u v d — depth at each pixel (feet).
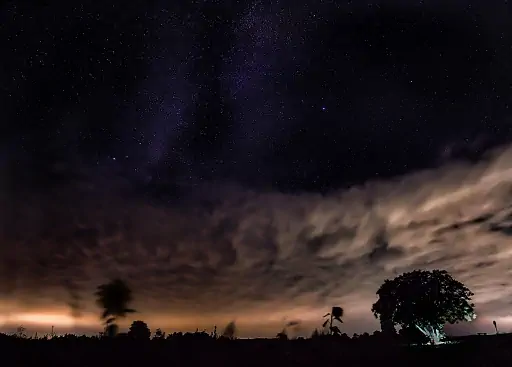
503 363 67.00
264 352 75.66
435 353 75.05
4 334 73.51
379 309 98.12
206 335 89.97
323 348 79.36
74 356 64.69
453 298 94.43
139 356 68.08
